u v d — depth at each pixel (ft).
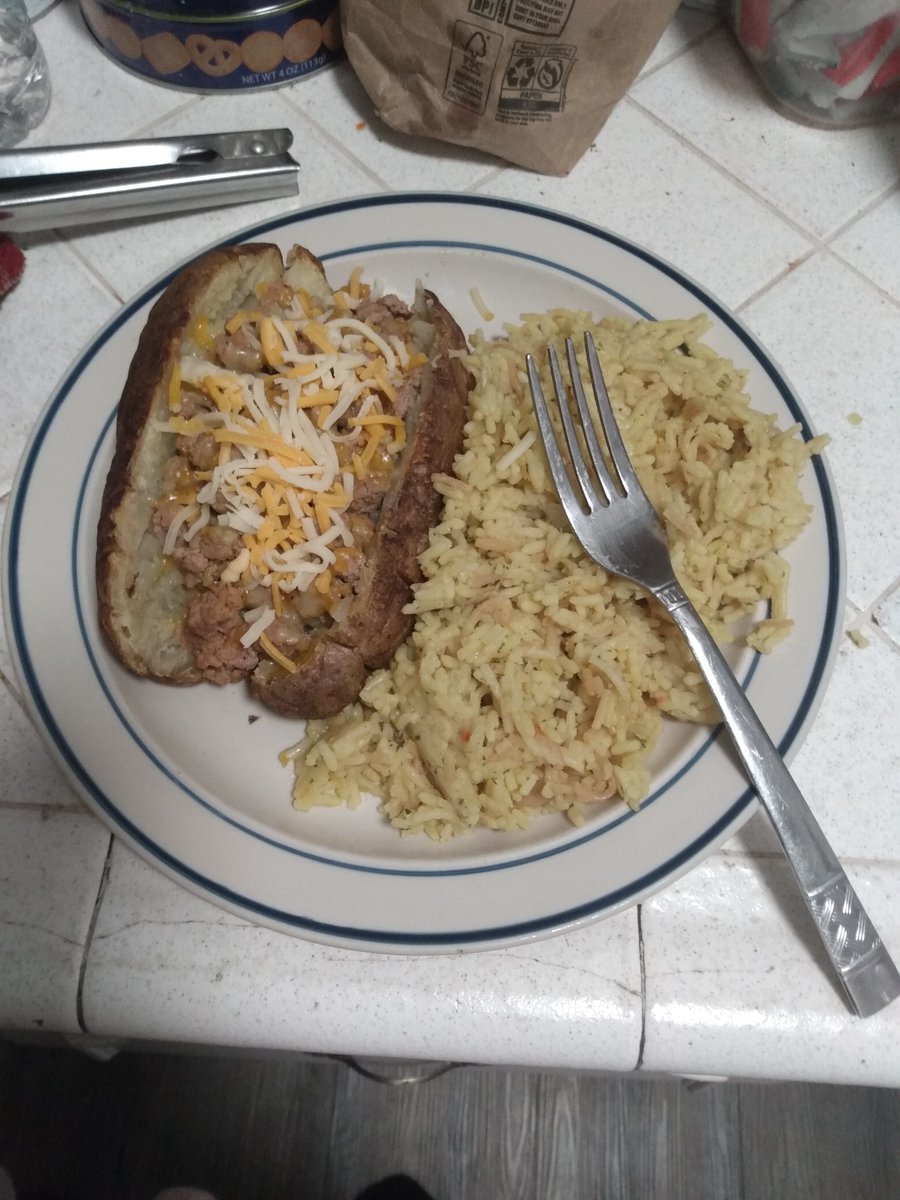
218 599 0.89
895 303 1.16
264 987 0.82
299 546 0.88
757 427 0.98
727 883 0.87
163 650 0.94
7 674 0.94
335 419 0.91
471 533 0.97
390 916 0.82
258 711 0.97
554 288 1.11
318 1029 0.82
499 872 0.84
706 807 0.86
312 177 1.20
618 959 0.84
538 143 1.16
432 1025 0.82
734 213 1.20
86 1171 1.56
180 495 0.91
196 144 1.11
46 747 0.88
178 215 1.16
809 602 0.94
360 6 1.08
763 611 0.95
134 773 0.87
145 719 0.91
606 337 1.03
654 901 0.86
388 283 1.13
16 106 1.17
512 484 0.99
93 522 0.96
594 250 1.10
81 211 1.08
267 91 1.24
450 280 1.13
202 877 0.83
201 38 1.16
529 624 0.93
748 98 1.27
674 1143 1.64
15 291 1.11
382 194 1.11
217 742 0.95
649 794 0.87
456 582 0.93
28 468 0.96
